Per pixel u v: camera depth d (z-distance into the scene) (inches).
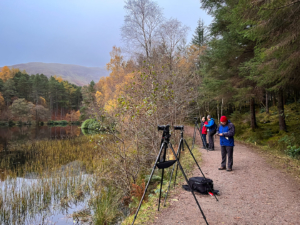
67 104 3882.9
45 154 535.8
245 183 207.8
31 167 399.2
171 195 179.6
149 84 405.1
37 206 243.4
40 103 3284.9
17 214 226.1
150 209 153.7
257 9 208.5
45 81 3826.3
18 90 3257.9
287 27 205.8
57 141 771.4
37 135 1151.0
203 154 362.3
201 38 1072.8
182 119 497.4
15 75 3663.9
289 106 729.0
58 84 3809.1
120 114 265.3
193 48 980.6
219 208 151.8
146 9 672.4
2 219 215.8
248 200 165.9
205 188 177.9
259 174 237.6
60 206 242.8
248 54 444.5
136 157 278.1
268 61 246.8
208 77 533.3
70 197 263.7
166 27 690.2
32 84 3366.1
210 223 129.5
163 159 130.3
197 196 175.3
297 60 201.9
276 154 344.8
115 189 270.5
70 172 368.5
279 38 213.9
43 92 3449.8
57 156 500.4
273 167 267.4
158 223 130.7
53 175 352.5
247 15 218.5
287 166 268.1
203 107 837.8
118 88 634.2
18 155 548.1
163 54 640.4
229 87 446.0
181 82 524.4
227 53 433.4
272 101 964.6
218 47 440.5
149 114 284.7
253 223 129.5
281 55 206.5
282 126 483.2
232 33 400.2
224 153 259.0
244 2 201.9
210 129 402.3
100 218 197.2
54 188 292.5
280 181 211.5
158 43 686.5
